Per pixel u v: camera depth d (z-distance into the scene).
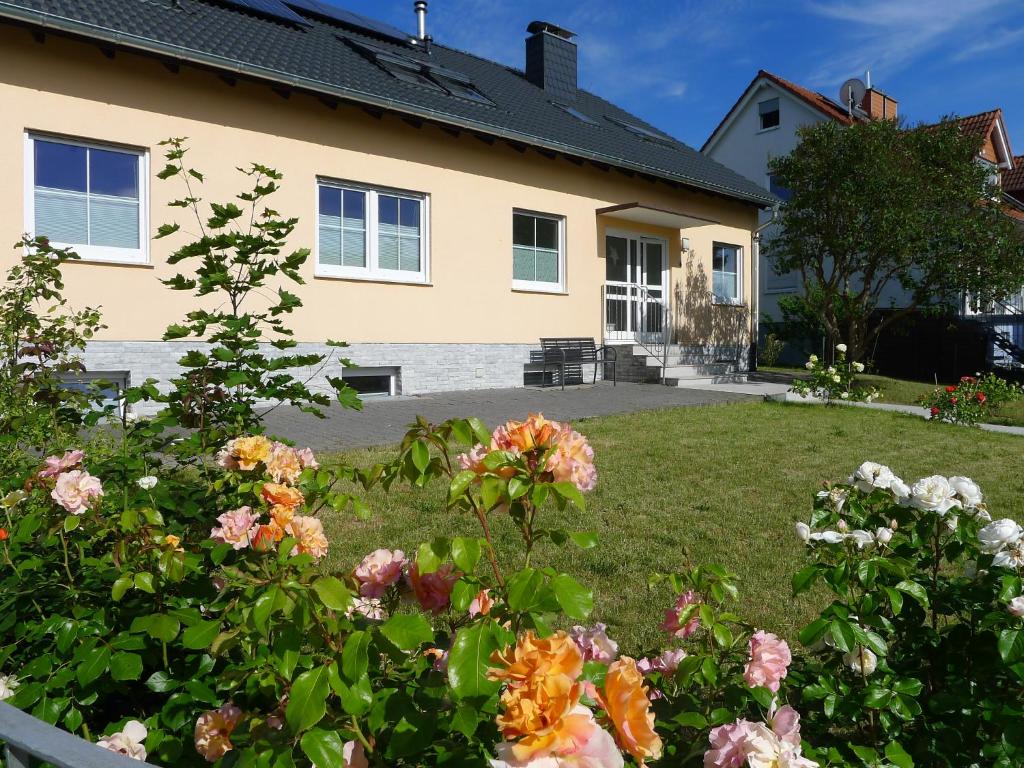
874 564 1.91
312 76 10.27
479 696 1.22
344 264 11.20
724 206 17.30
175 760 1.72
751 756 1.33
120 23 9.06
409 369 11.83
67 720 1.75
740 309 17.67
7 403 3.87
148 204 9.30
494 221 12.88
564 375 14.03
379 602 1.81
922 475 7.21
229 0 11.94
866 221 15.52
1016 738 1.74
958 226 15.08
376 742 1.44
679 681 1.78
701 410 10.98
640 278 15.78
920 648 2.11
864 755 1.65
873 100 25.41
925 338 20.25
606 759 1.03
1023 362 19.64
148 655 1.94
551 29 17.80
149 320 9.24
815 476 6.88
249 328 3.69
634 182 15.19
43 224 8.66
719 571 1.93
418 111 11.08
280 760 1.24
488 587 1.54
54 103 8.57
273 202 10.30
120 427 3.70
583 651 1.72
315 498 2.21
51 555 2.29
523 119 13.64
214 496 2.84
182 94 9.48
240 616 1.53
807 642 1.81
